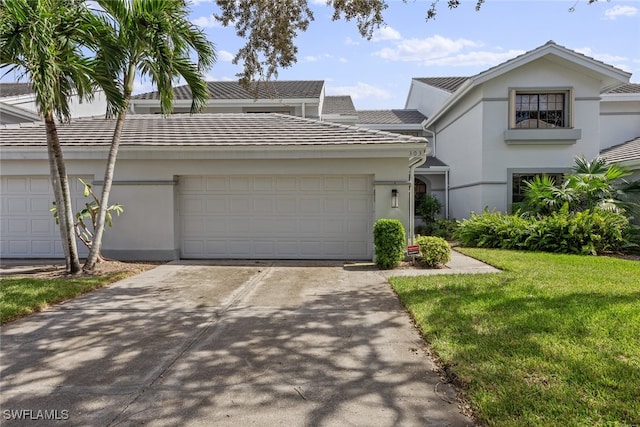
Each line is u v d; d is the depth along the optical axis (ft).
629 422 9.53
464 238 43.73
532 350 13.60
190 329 16.98
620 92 59.62
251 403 10.98
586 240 37.11
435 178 63.98
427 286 23.22
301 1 23.80
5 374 12.78
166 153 33.58
